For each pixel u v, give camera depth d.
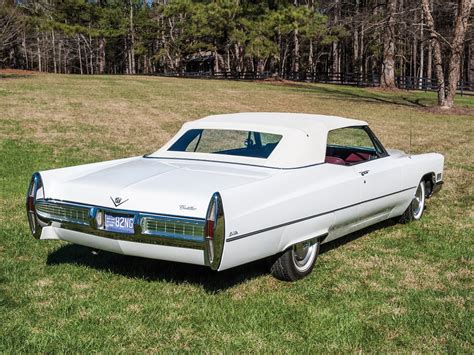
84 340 3.65
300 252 4.89
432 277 4.98
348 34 51.09
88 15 62.62
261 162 4.95
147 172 4.77
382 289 4.68
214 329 3.86
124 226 4.24
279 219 4.39
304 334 3.82
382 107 25.28
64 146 12.75
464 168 10.98
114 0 69.75
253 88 32.84
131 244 4.24
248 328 3.89
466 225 6.80
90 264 5.17
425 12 25.09
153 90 27.39
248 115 5.97
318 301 4.39
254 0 44.06
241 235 4.09
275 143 5.09
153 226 4.13
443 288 4.73
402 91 38.91
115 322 3.95
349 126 5.79
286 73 57.28
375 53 57.00
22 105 19.08
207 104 22.53
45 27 52.97
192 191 4.20
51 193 4.65
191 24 52.38
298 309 4.23
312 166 5.07
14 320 3.92
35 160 10.95
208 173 4.68
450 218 7.15
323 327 3.92
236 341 3.69
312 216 4.73
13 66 63.50
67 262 5.21
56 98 21.72
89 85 28.41
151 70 84.94
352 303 4.37
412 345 3.69
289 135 5.11
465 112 23.94
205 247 3.94
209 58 74.25
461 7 24.52
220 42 53.31
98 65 81.94
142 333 3.79
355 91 36.41
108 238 4.31
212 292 4.53
